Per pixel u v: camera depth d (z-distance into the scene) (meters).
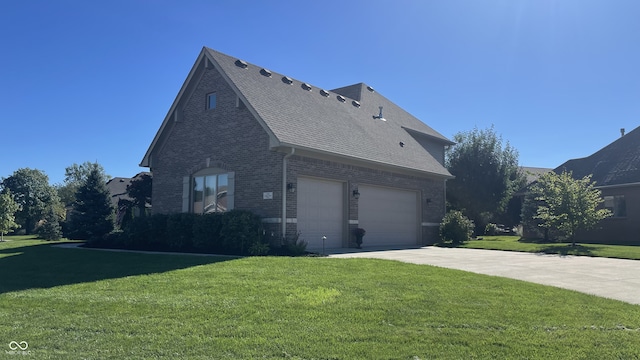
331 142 18.45
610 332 6.04
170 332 5.95
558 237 27.03
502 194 35.91
